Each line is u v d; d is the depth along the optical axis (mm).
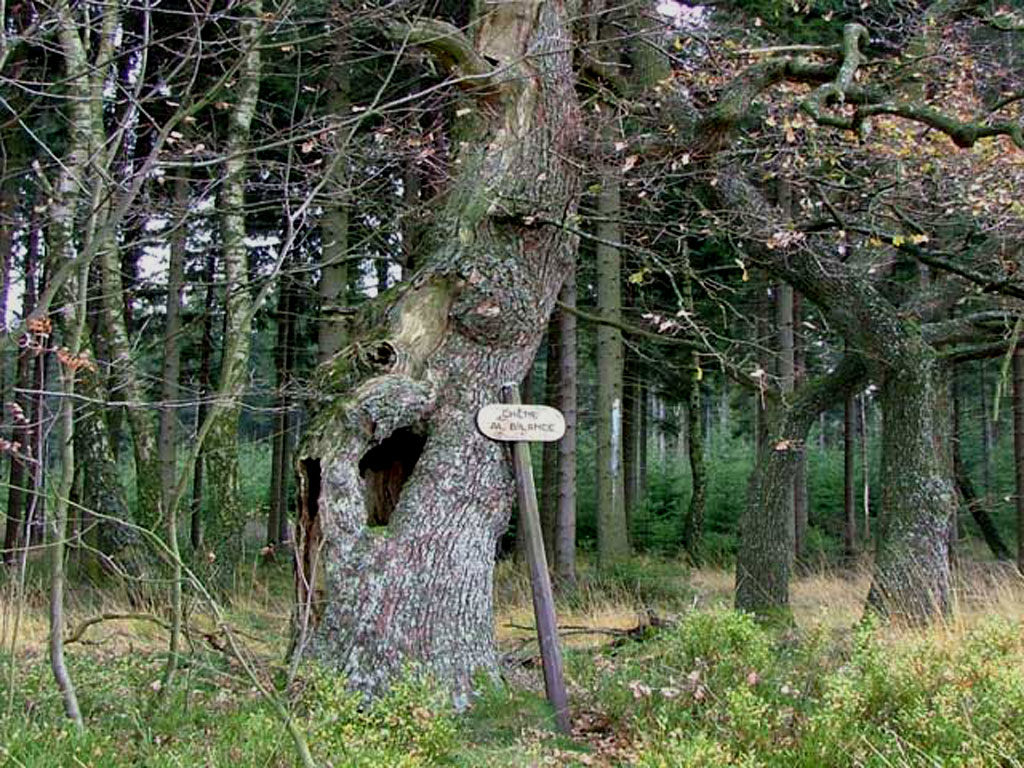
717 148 7035
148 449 10609
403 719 4332
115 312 9797
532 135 6207
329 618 5293
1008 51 9992
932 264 7598
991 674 4445
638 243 8141
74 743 3852
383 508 5891
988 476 21688
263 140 5406
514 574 13992
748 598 9117
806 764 3875
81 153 6508
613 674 5664
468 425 5742
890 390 8266
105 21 4867
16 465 10789
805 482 17938
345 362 5809
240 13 6910
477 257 5934
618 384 13016
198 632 4938
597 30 8234
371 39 9586
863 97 6547
